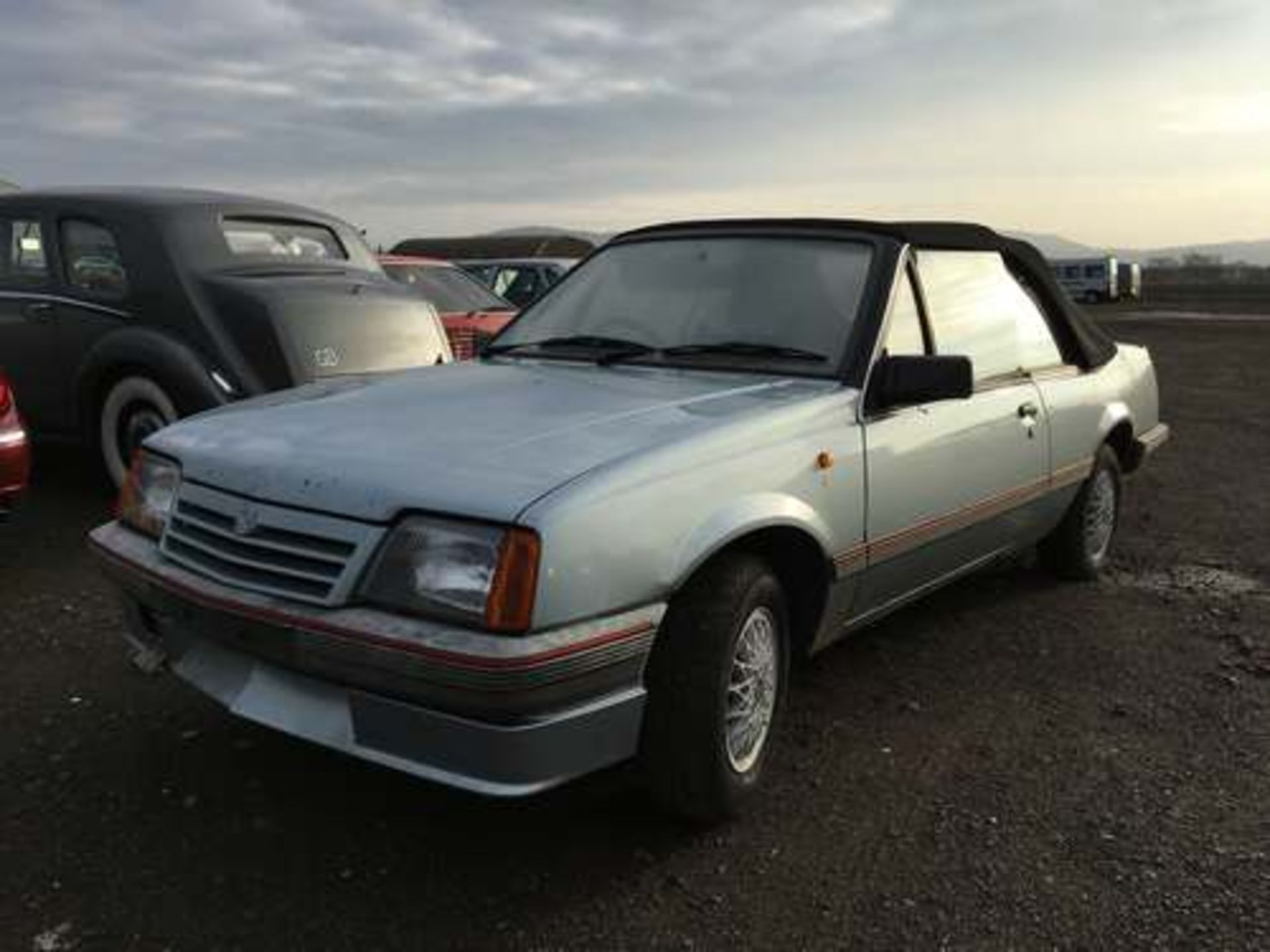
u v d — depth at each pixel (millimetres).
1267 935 2705
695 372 3721
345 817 3150
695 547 2844
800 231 4082
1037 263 5051
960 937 2684
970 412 4090
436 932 2656
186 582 2912
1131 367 5766
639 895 2824
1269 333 29562
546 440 2910
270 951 2570
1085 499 5336
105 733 3635
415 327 7031
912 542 3785
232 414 3381
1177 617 5078
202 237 6492
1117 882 2928
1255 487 8281
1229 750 3719
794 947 2637
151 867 2883
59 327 6566
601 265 4418
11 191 6988
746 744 3199
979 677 4328
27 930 2615
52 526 6152
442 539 2578
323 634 2613
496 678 2451
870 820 3217
